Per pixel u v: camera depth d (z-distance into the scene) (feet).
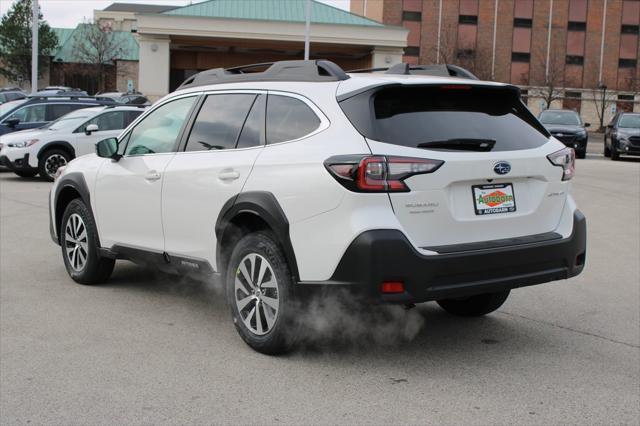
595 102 194.39
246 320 15.34
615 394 13.37
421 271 13.10
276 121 15.28
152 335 16.53
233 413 12.23
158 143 18.34
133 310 18.63
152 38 121.80
